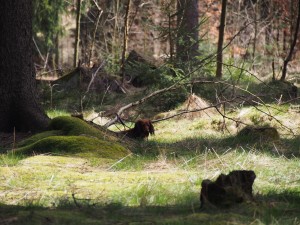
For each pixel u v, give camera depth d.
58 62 35.53
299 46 34.31
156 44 35.69
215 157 12.40
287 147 13.80
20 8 15.41
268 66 33.34
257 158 12.09
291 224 6.87
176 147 14.04
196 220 6.84
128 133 15.49
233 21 36.66
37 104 15.73
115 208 7.74
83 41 34.88
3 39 15.48
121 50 31.03
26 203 8.28
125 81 23.34
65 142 12.73
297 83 26.88
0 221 6.68
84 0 31.45
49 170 10.81
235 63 29.11
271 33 34.75
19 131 15.48
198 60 22.61
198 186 9.70
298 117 17.55
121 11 34.84
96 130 14.08
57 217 6.91
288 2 33.84
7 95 15.47
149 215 7.29
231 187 7.56
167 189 9.27
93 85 22.84
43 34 33.06
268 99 21.11
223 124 16.23
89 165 11.78
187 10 25.39
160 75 20.58
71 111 21.42
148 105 20.47
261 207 7.43
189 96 19.22
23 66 15.52
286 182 10.24
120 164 11.72
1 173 10.38
